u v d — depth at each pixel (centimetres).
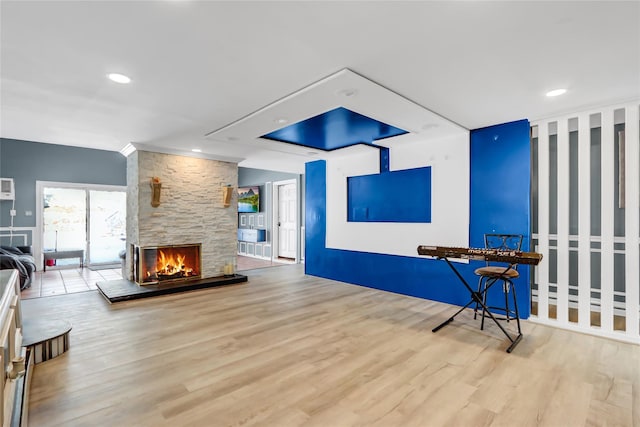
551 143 417
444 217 419
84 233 764
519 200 357
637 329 292
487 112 328
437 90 271
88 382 220
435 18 173
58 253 687
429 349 275
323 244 590
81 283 548
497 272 296
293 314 371
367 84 255
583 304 323
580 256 327
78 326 328
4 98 288
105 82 256
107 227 793
